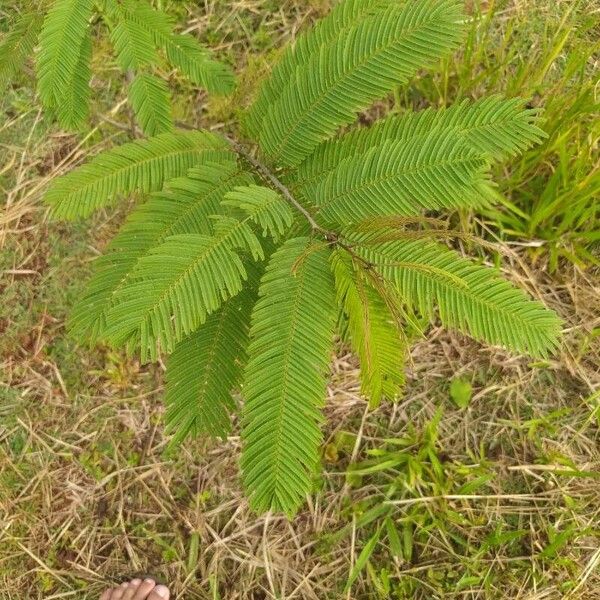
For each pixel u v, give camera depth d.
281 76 1.50
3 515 2.80
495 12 2.93
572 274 2.82
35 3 1.71
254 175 1.42
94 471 2.84
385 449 2.80
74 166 2.98
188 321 1.05
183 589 2.74
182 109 2.94
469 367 2.84
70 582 2.77
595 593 2.62
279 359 1.09
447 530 2.71
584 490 2.69
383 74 1.26
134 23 1.63
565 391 2.80
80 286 2.91
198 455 2.82
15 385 2.90
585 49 2.87
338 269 1.16
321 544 2.73
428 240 1.19
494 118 1.21
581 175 2.55
